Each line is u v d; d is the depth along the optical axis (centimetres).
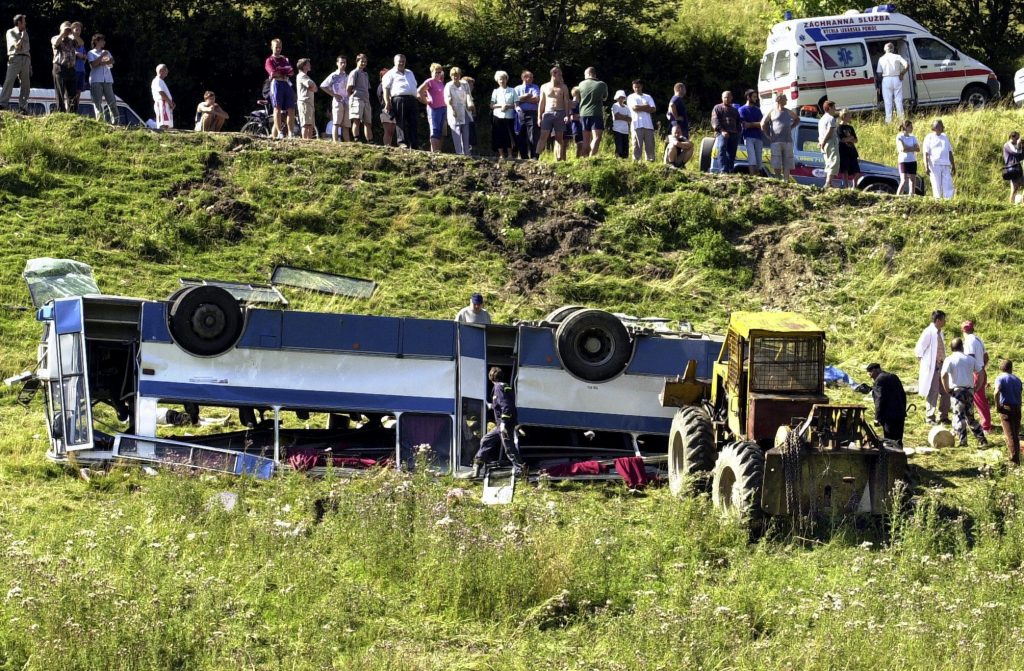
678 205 5553
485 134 8138
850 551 2778
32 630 2109
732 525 2884
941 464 3722
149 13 7881
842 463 2919
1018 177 6012
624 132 5962
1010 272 5256
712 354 3791
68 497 3098
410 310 4859
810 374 3175
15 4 7738
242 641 2227
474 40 8644
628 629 2295
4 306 4488
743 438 3219
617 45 8756
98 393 3628
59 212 5156
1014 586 2544
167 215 5253
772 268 5366
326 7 8294
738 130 5850
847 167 5881
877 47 7550
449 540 2592
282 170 5622
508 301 5034
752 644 2212
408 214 5456
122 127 5819
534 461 3681
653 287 5188
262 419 3859
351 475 3409
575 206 5559
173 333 3494
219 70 8138
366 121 5938
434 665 2178
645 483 3506
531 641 2316
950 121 7281
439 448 3584
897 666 2133
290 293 4778
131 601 2255
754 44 9400
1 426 3691
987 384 4434
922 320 5009
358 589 2445
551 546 2623
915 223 5525
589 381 3738
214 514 2827
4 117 5750
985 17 9525
